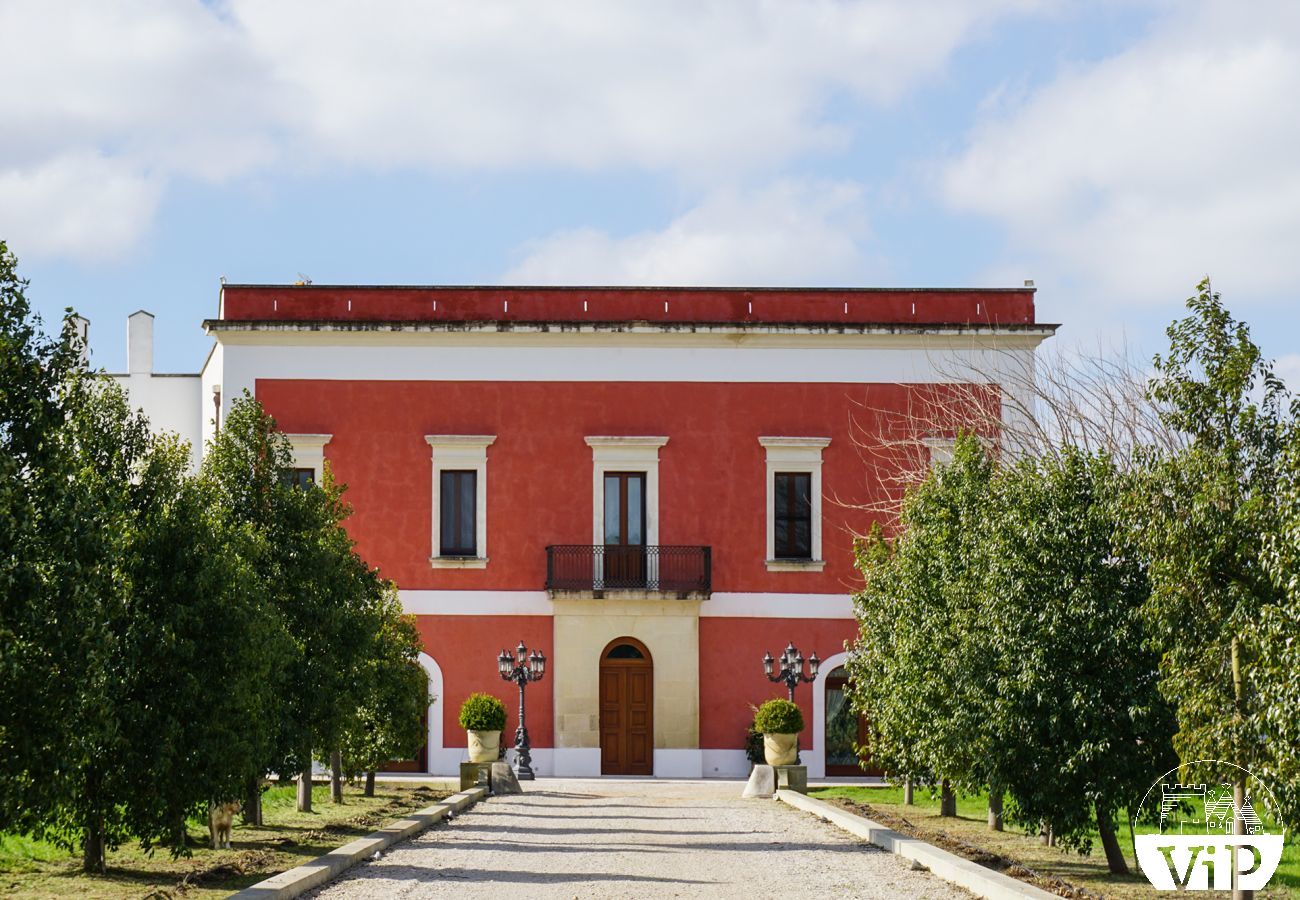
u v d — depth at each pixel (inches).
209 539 577.6
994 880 485.4
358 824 737.6
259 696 583.5
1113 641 565.6
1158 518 494.6
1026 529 594.2
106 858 584.1
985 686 607.8
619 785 1192.2
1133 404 1131.3
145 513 568.7
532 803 978.7
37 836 534.3
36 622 423.2
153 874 541.0
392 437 1312.7
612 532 1316.4
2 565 414.6
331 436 1307.8
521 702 1216.2
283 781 725.3
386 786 1107.9
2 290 451.5
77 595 438.9
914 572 760.3
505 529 1310.3
